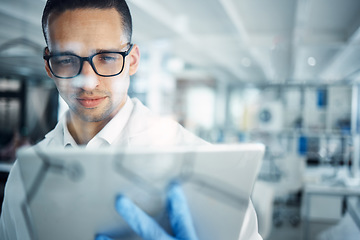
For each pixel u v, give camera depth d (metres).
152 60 6.87
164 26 5.27
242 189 0.46
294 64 9.18
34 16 3.57
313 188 3.46
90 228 0.42
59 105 0.66
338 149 4.98
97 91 0.57
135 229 0.40
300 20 5.14
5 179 0.63
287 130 6.29
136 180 0.41
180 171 0.42
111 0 0.56
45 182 0.41
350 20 5.42
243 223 0.47
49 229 0.42
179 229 0.41
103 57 0.57
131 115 0.62
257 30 6.38
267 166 4.38
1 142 3.71
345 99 6.30
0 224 0.56
